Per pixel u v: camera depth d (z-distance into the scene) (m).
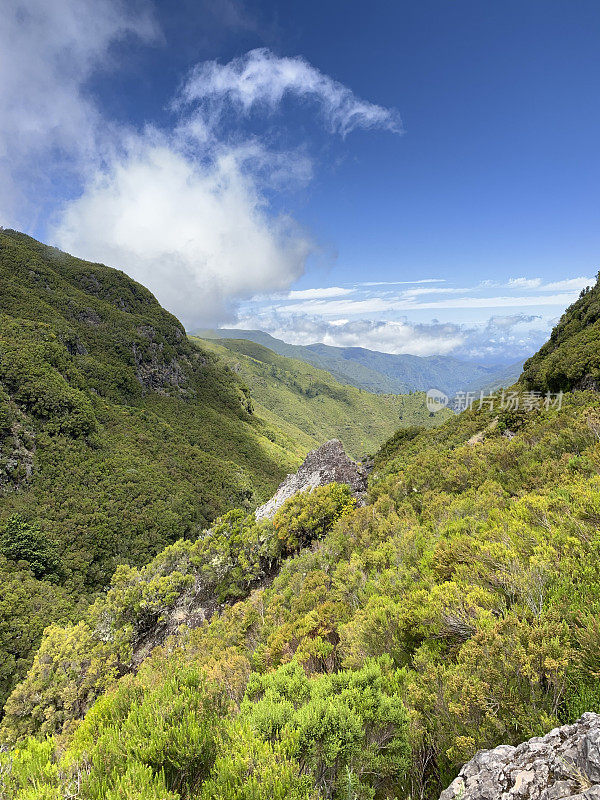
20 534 46.25
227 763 4.17
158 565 31.00
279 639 10.90
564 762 3.10
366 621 8.02
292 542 25.64
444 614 6.57
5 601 35.56
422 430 58.53
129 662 23.12
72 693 19.64
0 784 4.36
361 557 14.66
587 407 22.14
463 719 4.52
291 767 4.04
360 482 35.53
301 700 5.94
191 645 18.36
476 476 19.73
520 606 5.96
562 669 4.14
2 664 29.23
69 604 40.03
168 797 3.84
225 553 27.14
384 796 4.73
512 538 8.20
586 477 12.46
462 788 3.61
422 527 14.65
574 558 6.48
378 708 5.11
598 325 45.53
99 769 4.35
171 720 5.15
